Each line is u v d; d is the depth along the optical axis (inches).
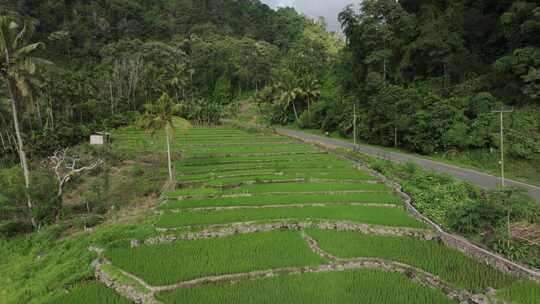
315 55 3715.6
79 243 764.0
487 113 1471.5
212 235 765.9
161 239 738.2
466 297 516.1
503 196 717.3
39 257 768.3
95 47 3986.2
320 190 1040.8
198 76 4315.9
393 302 506.9
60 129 1937.7
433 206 872.9
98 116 2576.3
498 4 1801.2
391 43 2236.7
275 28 5772.6
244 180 1170.0
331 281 569.6
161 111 1273.4
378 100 1936.5
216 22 5570.9
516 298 491.2
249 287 552.7
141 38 4515.3
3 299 613.6
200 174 1283.2
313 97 2906.0
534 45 1459.2
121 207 1056.8
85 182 1362.0
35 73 992.2
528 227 657.6
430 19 2122.3
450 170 1317.7
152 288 552.4
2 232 903.7
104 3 4488.2
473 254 643.5
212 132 2517.2
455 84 1839.3
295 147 1881.2
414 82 2091.5
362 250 669.3
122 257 655.1
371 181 1164.5
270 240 728.3
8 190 1015.0
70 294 557.9
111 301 535.2
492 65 1651.1
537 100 1416.1
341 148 1806.1
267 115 3309.5
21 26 1106.1
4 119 1685.5
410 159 1555.1
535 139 1280.8
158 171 1435.8
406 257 640.4
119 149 1820.9
